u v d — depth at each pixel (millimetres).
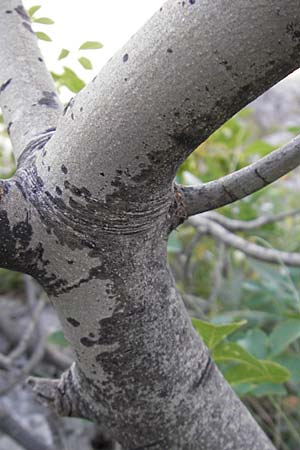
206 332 673
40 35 669
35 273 427
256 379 723
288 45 308
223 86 327
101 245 414
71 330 462
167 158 365
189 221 978
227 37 313
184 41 323
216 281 1236
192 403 498
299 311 986
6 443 1335
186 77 330
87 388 506
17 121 495
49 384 543
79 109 374
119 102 352
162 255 445
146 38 337
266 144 1204
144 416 496
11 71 526
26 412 1365
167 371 479
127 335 455
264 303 1155
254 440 534
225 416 518
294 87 2029
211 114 341
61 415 544
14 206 401
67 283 430
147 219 408
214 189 455
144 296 445
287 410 1158
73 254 415
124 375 474
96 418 527
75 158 382
